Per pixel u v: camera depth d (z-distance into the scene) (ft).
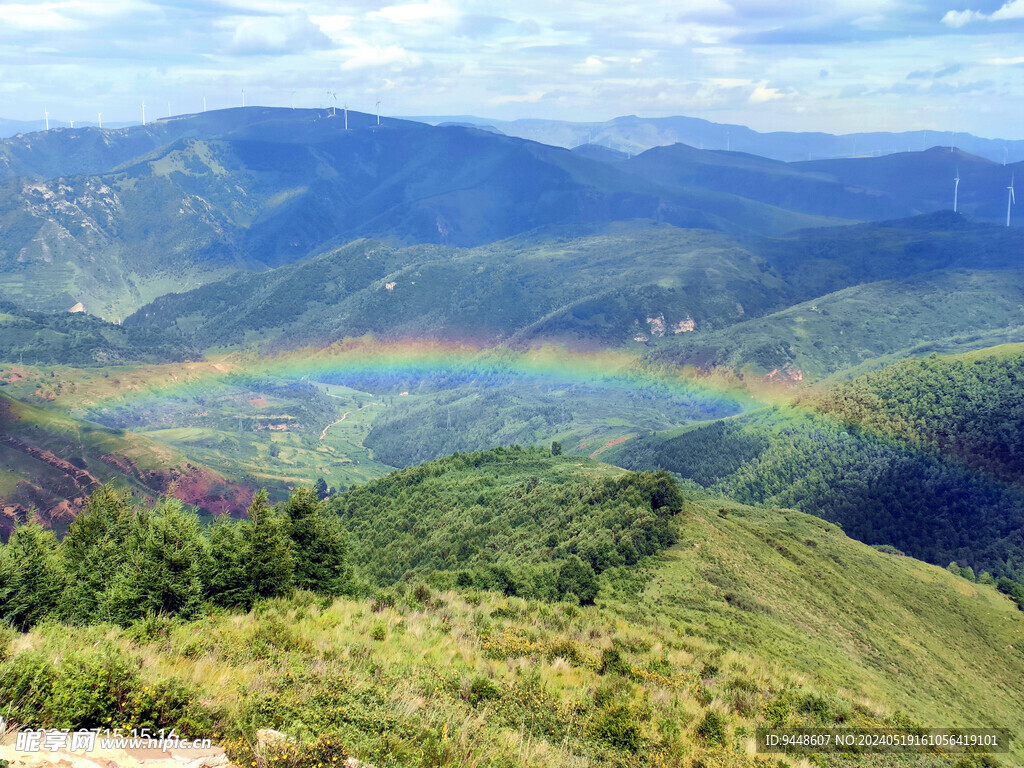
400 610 111.04
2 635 59.52
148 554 94.02
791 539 277.23
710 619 170.30
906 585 273.95
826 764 80.69
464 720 60.29
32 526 99.30
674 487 254.27
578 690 81.76
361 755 48.03
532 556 232.32
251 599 99.50
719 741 76.38
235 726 46.09
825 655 169.37
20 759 37.60
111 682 44.96
